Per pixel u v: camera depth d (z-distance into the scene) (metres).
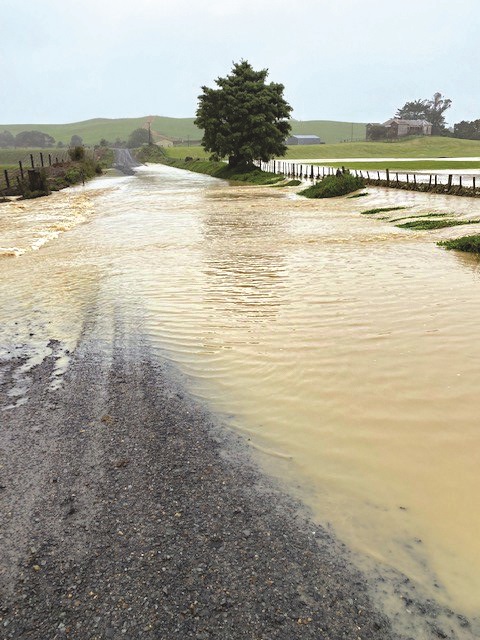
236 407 4.41
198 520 3.09
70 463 3.71
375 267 9.54
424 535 2.91
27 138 193.00
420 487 3.30
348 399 4.43
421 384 4.62
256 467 3.59
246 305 7.27
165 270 9.88
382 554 2.79
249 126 51.62
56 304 7.73
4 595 2.60
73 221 20.28
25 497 3.35
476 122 150.50
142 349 5.77
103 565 2.77
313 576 2.66
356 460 3.61
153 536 2.97
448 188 24.02
